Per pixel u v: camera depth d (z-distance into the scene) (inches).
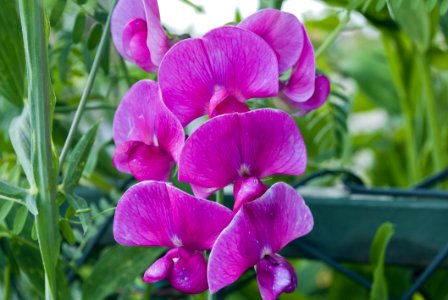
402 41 18.2
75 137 14.9
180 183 12.0
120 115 11.1
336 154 15.7
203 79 10.3
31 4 10.6
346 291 17.9
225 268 9.9
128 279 12.6
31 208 10.7
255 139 10.2
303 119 15.5
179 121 10.3
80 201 11.3
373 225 13.4
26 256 12.8
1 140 14.9
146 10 10.5
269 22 10.4
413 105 20.1
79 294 14.6
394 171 22.9
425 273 13.2
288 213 10.1
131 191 10.3
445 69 17.6
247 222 9.9
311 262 19.0
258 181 10.1
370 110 26.7
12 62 12.4
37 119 10.8
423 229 13.3
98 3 12.9
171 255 10.4
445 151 20.4
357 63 23.8
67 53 13.5
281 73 10.6
